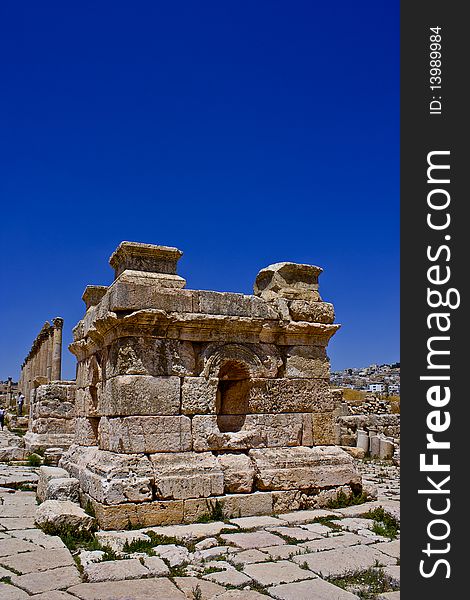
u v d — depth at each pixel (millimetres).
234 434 12070
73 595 7156
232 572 8109
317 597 7215
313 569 8180
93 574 7840
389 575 7934
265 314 12719
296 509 11875
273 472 11805
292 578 7859
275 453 12234
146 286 11539
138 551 9031
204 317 11836
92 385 13836
